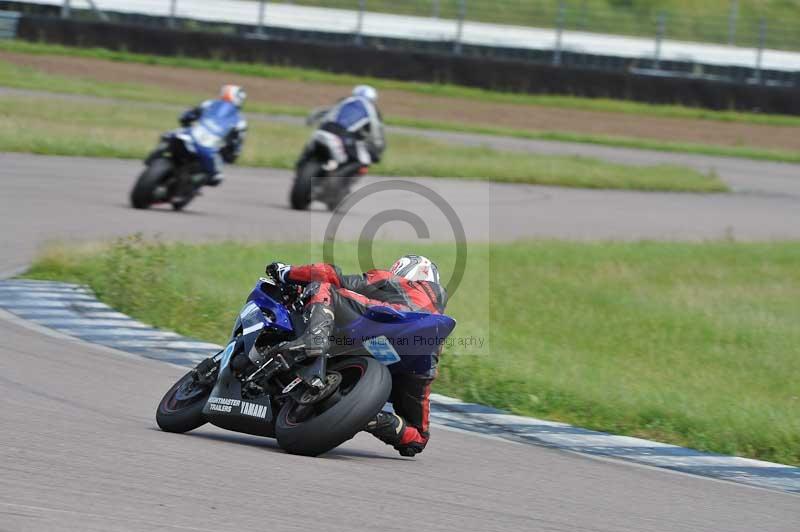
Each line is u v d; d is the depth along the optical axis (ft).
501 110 419.54
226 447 69.41
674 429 95.50
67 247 142.61
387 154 283.18
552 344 126.11
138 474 58.03
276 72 431.43
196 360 102.17
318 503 56.80
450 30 499.51
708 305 157.07
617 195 278.87
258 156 264.93
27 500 50.65
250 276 140.36
